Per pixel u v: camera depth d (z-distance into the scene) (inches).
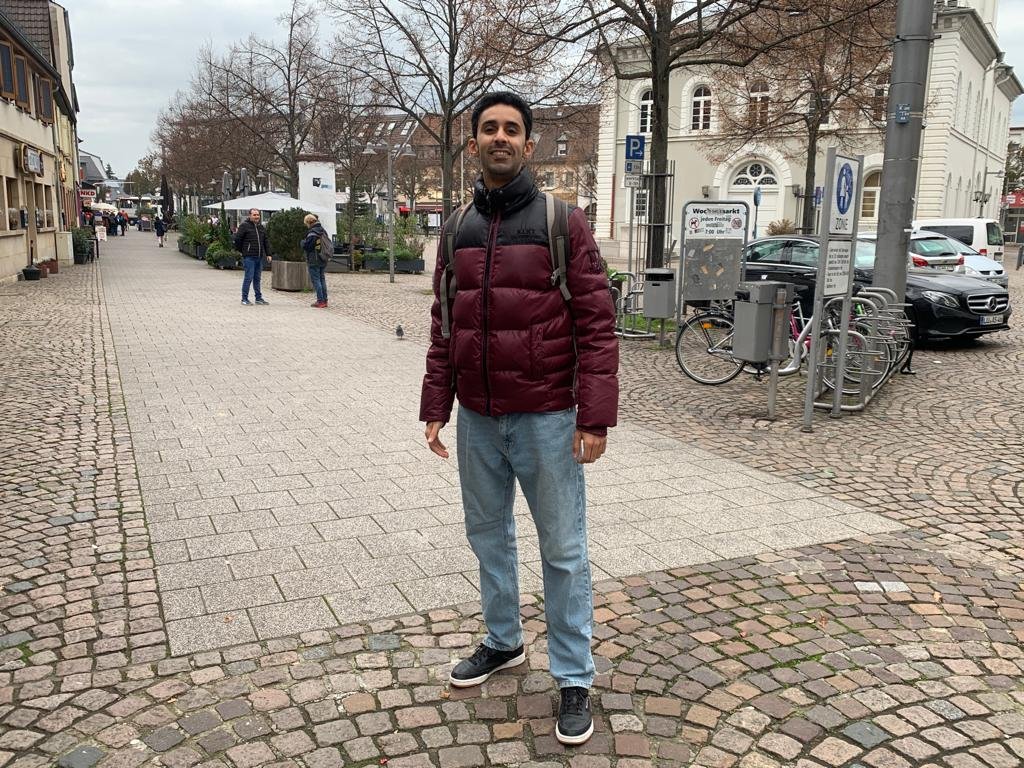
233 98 1298.0
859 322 319.6
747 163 1507.1
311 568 159.0
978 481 218.8
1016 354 440.1
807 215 896.9
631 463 233.5
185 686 118.5
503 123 101.5
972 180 1705.2
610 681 120.7
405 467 224.1
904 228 325.4
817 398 319.6
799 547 172.1
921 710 113.7
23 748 104.5
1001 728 110.0
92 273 968.3
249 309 611.2
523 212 104.3
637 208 503.5
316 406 297.3
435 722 110.9
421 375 359.6
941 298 446.3
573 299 104.3
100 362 382.0
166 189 2844.5
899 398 324.8
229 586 151.1
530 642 132.3
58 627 135.6
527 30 518.9
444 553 166.4
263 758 103.0
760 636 134.1
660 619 139.8
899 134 319.0
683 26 551.2
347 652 128.4
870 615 142.0
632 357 421.1
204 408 292.7
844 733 108.5
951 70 1402.6
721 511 193.8
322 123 1167.6
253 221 636.7
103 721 110.1
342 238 1163.3
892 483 217.0
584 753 104.7
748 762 103.0
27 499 196.7
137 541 171.8
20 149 834.8
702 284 430.3
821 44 555.2
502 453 112.0
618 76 548.7
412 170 2236.7
